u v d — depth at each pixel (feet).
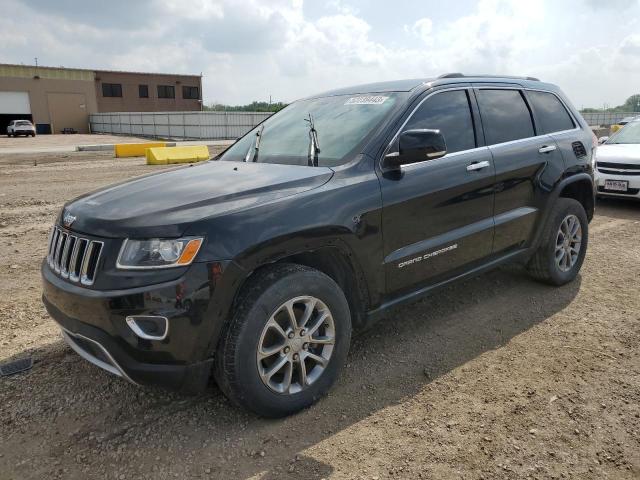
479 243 12.84
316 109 13.37
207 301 8.22
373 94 12.74
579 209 15.83
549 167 14.61
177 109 216.54
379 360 11.64
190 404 10.02
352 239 9.93
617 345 12.18
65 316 8.96
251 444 8.83
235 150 13.66
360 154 10.75
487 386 10.52
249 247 8.51
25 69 177.88
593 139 16.87
